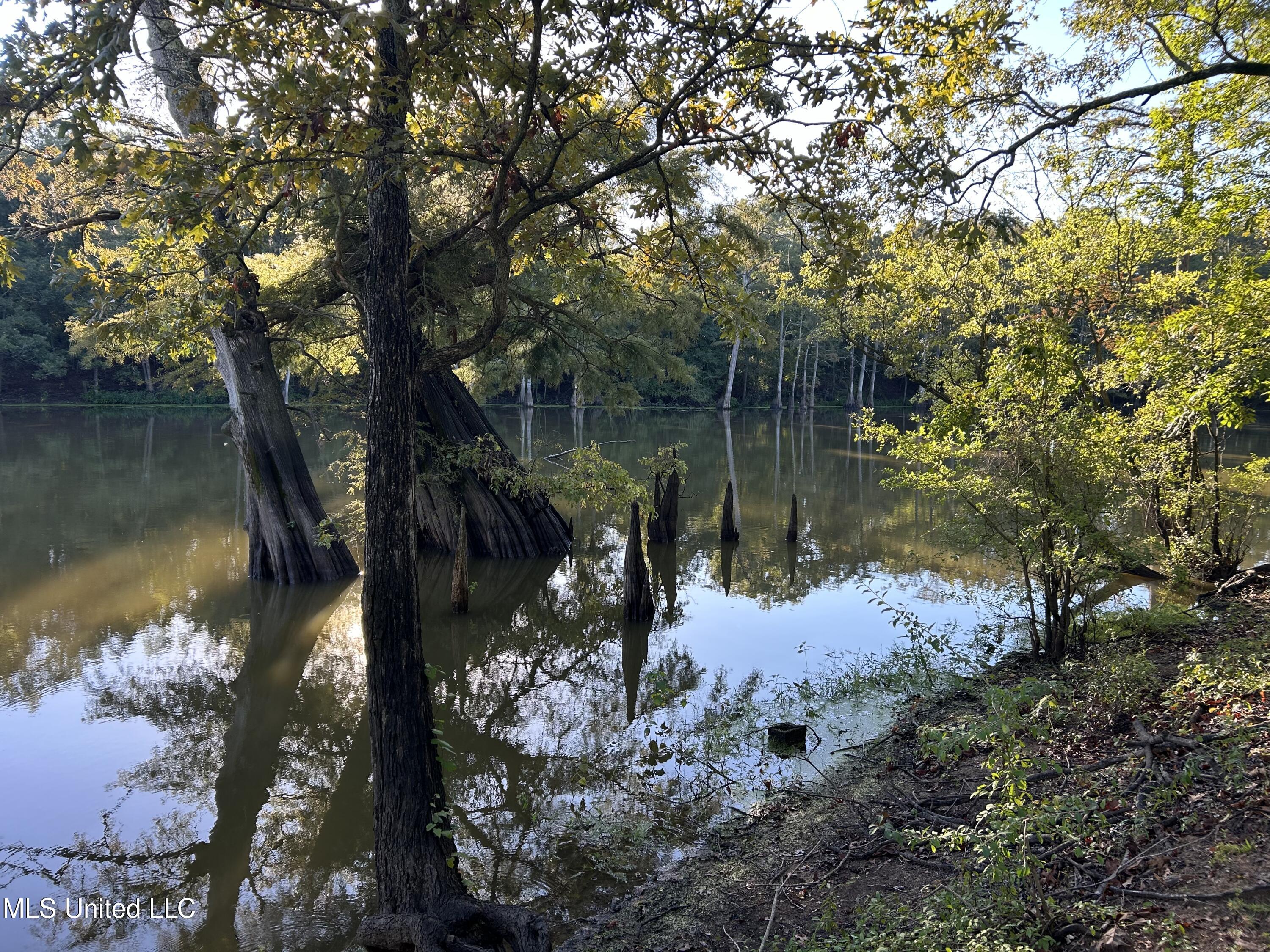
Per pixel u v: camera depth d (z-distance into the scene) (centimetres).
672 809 668
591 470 1405
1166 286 1101
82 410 4966
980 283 1266
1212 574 1252
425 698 507
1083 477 821
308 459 3081
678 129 564
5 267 552
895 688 897
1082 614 998
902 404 6344
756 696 922
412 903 484
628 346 1770
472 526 1784
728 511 1838
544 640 1240
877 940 388
